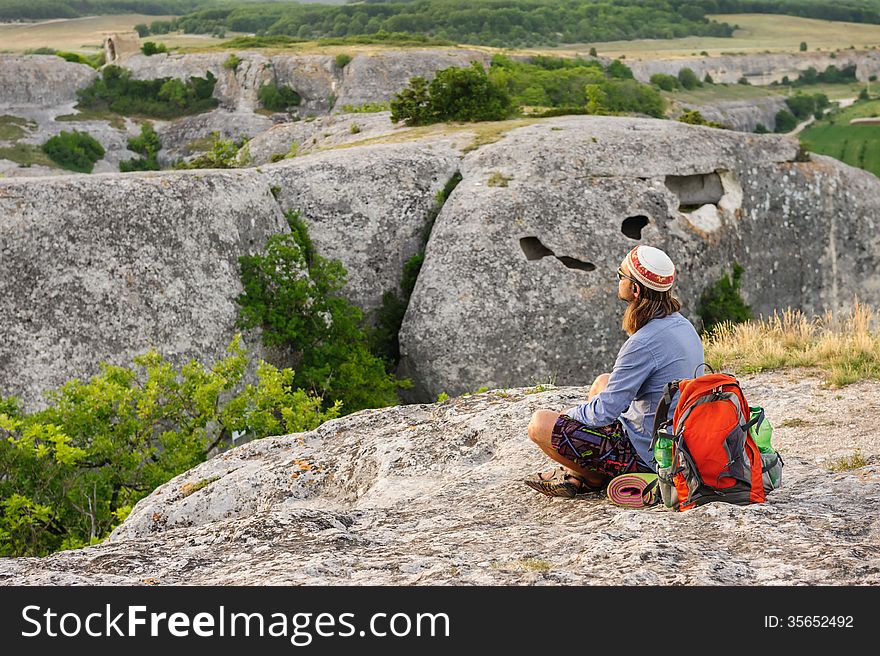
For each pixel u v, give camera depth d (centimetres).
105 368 1612
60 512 1360
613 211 2762
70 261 2162
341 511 581
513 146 2898
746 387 906
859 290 3228
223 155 4672
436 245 2666
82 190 2236
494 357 2525
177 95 9319
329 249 2741
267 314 2448
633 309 510
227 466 844
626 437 534
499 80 3762
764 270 3048
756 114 14338
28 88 8975
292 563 454
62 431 1376
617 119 3303
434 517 559
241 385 2278
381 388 2497
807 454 673
